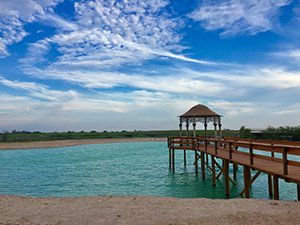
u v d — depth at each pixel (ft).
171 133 392.68
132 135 370.94
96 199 37.55
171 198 37.63
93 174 84.02
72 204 34.42
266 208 29.50
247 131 178.50
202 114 89.66
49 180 74.02
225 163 53.16
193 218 26.25
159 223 25.23
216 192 56.29
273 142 51.57
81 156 147.54
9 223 26.37
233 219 25.44
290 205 30.66
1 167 103.30
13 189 62.18
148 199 36.86
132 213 29.12
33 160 128.26
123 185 65.31
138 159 130.21
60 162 119.14
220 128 90.43
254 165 42.39
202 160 73.10
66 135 330.34
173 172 86.38
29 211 30.96
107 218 27.40
